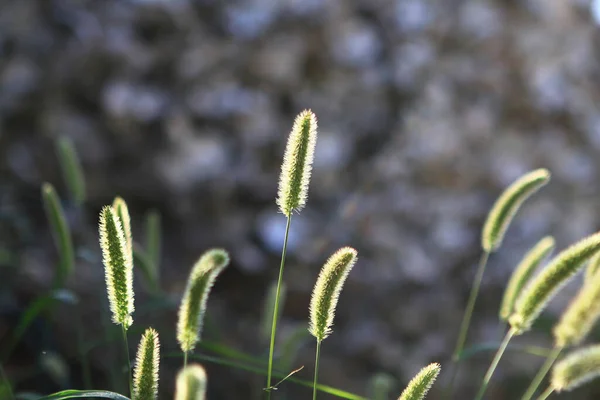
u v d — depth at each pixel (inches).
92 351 79.4
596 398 82.6
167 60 94.8
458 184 99.3
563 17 111.4
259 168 94.7
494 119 102.9
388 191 97.0
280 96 97.4
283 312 92.3
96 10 96.1
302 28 97.0
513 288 42.6
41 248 88.0
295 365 87.5
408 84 99.3
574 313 40.1
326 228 94.0
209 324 49.6
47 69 93.7
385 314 94.7
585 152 106.3
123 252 36.8
